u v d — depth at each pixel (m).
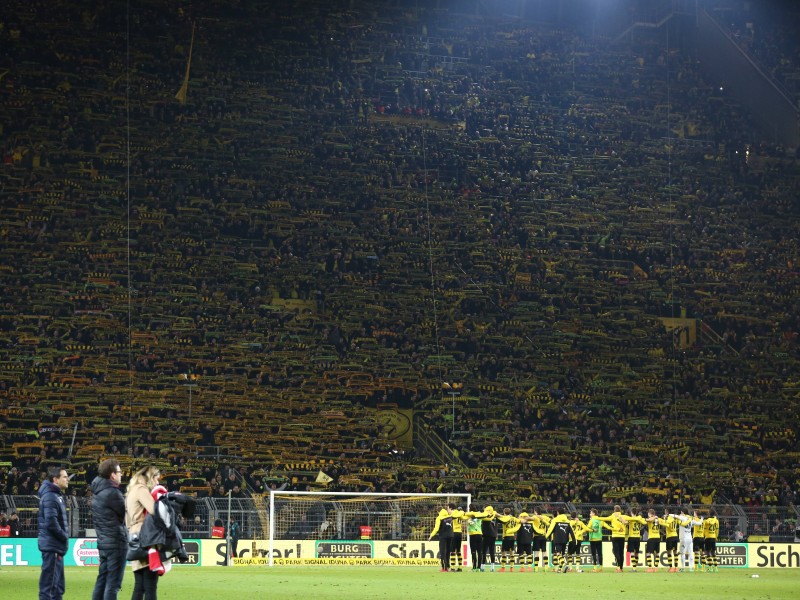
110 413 55.72
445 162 75.50
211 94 73.69
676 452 60.25
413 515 46.88
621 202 76.19
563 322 67.88
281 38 78.38
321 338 62.81
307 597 22.42
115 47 73.06
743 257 74.44
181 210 67.25
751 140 82.12
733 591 27.03
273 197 69.88
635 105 82.38
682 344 69.31
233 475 52.59
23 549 38.53
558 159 77.81
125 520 14.50
